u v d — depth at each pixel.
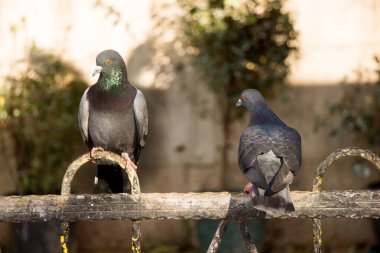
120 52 11.80
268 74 11.42
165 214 4.91
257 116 6.59
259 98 6.62
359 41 11.91
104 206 4.89
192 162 11.92
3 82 11.52
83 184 11.63
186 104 11.89
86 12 11.73
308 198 4.94
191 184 11.93
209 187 11.86
